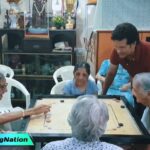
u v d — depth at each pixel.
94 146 1.33
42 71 4.35
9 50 4.16
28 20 4.22
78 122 1.32
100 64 3.68
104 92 2.82
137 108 2.24
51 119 1.97
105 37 3.60
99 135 1.35
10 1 4.29
